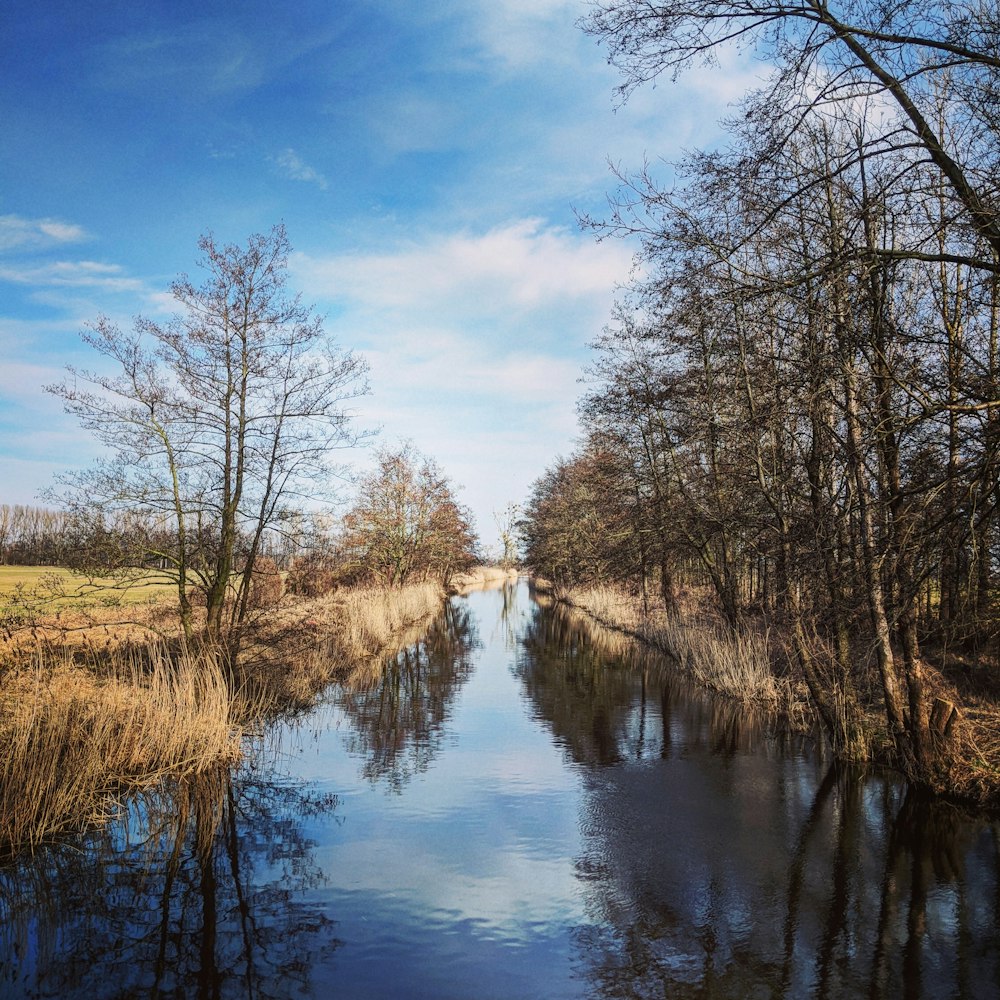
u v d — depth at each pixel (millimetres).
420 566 38594
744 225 9594
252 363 13789
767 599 17891
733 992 5180
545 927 6121
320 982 5328
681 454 19891
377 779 10203
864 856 7590
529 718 13992
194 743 10430
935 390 7828
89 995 5203
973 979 5363
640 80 8000
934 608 13531
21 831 7727
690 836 8133
